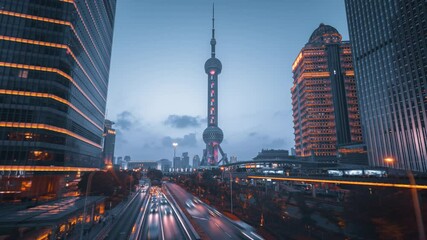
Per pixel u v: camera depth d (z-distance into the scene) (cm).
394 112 12862
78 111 9450
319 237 3756
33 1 8019
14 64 7438
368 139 14438
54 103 7794
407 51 12388
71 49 8600
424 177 5050
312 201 6562
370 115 14375
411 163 11812
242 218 5581
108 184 7744
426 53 11525
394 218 3006
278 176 10388
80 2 9231
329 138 19412
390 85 13162
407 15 12488
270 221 4928
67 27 8394
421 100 11588
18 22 7712
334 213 4209
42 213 3759
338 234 3681
